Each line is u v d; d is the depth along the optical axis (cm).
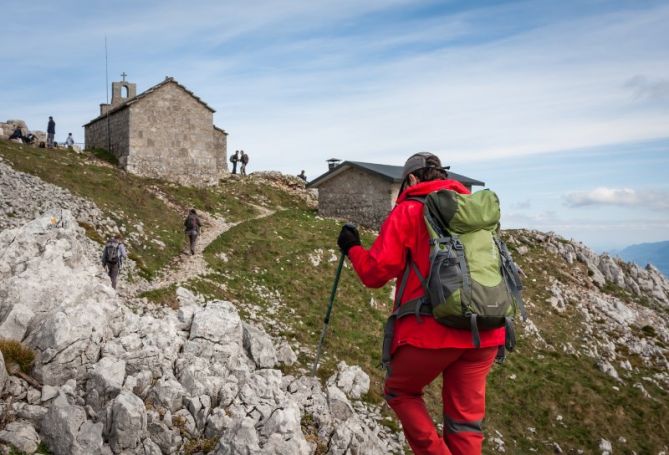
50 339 1145
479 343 346
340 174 5366
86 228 3020
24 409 1009
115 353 1248
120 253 2375
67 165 4184
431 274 357
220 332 1662
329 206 5438
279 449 1088
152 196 4259
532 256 5078
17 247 1555
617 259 5925
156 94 5181
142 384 1221
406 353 383
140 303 2319
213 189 5397
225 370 1486
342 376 2130
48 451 963
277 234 4072
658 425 2908
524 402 2847
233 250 3519
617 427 2833
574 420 2802
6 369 1078
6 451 920
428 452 396
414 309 372
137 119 5088
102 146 5553
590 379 3241
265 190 6006
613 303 4734
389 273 390
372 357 2631
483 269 355
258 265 3372
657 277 5997
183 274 2923
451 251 358
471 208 366
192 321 1686
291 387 1623
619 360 3694
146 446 1056
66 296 1325
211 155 5484
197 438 1177
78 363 1164
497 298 349
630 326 4431
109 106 6184
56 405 1009
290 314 2852
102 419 1041
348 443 1438
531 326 3747
